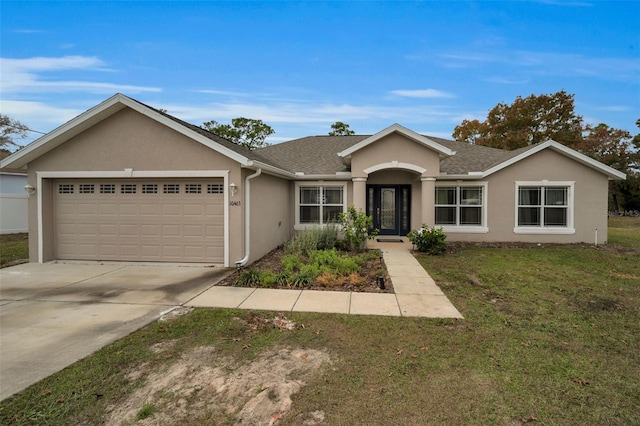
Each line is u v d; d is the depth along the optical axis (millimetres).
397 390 3408
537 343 4523
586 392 3391
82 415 3012
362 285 7426
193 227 9625
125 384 3508
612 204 41188
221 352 4238
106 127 9547
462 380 3598
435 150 11922
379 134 11945
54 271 8758
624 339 4676
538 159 13352
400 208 14773
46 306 6043
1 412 3039
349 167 14109
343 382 3553
